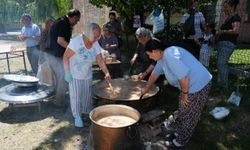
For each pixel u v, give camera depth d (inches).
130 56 328.2
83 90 160.2
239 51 354.6
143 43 161.8
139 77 183.0
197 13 243.9
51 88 196.1
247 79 232.2
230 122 169.6
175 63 120.4
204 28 247.3
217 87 217.5
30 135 159.5
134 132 122.9
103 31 263.0
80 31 544.4
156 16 278.5
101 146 122.7
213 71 265.0
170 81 133.6
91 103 166.6
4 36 589.9
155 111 164.6
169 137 152.2
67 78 156.6
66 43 182.2
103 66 163.2
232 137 155.9
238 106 187.5
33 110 192.1
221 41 208.5
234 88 217.5
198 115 135.3
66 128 166.6
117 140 119.9
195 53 244.5
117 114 140.0
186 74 120.4
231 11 201.9
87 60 153.7
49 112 189.0
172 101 199.5
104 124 128.3
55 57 187.0
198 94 130.0
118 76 231.1
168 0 287.3
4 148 146.8
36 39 257.1
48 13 529.0
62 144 150.5
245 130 162.2
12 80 183.0
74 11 183.9
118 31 294.4
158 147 145.9
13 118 180.2
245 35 426.3
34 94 184.5
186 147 146.6
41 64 221.9
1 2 714.8
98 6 326.6
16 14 730.2
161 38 313.6
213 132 160.2
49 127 168.2
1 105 199.3
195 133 158.9
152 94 160.1
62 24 182.2
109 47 260.4
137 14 314.7
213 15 381.4
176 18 387.5
